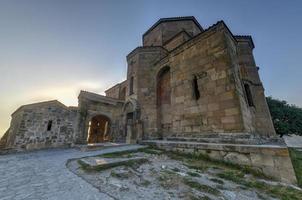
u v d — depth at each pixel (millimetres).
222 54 7855
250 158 5039
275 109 19359
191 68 9297
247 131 6484
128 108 14141
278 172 4414
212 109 7777
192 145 6742
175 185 3578
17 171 4531
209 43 8602
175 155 6957
